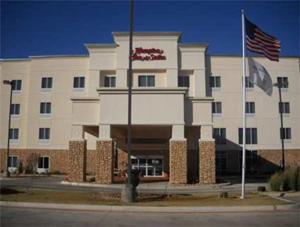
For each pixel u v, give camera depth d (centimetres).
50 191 2348
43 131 4950
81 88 4900
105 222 1273
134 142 4172
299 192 2406
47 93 4962
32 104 4984
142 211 1587
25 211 1528
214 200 1888
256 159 4888
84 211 1567
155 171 4131
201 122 3109
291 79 4994
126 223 1259
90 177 3753
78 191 2408
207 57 4916
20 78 5112
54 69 4972
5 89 5144
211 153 3080
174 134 3025
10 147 5034
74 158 3112
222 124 4872
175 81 4188
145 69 4216
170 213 1543
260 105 4944
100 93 3067
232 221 1329
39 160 4922
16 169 4859
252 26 2061
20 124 5056
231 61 4916
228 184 3172
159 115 3039
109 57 4384
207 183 3055
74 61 4944
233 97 4888
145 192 2484
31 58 5047
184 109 3098
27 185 2892
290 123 4962
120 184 2994
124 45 4250
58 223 1236
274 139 4916
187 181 3194
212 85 4900
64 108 4916
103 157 3020
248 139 4909
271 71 4981
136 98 3052
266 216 1459
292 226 1227
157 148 4150
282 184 2523
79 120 3134
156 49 4228
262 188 2573
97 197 1969
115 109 3050
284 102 4981
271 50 2111
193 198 2016
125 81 4209
